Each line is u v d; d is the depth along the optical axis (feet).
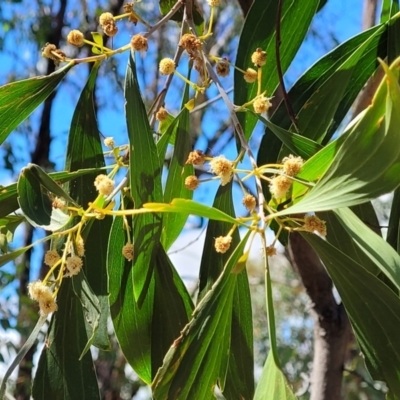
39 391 1.03
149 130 0.95
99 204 0.85
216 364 0.88
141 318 1.04
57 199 0.86
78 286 0.96
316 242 0.88
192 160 0.91
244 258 0.76
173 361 0.83
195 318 0.82
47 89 1.08
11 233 1.06
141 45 0.97
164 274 1.02
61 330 1.05
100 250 1.07
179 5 1.07
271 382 0.78
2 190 1.00
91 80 1.08
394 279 0.75
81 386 1.04
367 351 0.90
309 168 0.83
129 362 1.03
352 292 0.89
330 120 1.05
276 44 1.08
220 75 1.07
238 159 0.88
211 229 1.03
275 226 1.02
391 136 0.66
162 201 0.94
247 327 1.03
